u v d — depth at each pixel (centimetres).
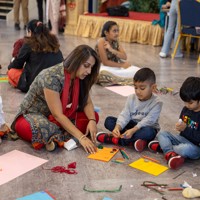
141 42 810
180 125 250
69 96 269
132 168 241
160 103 272
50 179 223
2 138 278
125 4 1010
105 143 277
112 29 452
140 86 262
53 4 891
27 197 199
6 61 566
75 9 902
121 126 275
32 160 246
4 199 200
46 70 263
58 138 262
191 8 606
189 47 724
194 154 249
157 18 846
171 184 222
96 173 232
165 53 656
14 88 417
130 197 206
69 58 255
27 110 272
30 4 1095
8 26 1019
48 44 370
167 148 252
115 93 416
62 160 248
